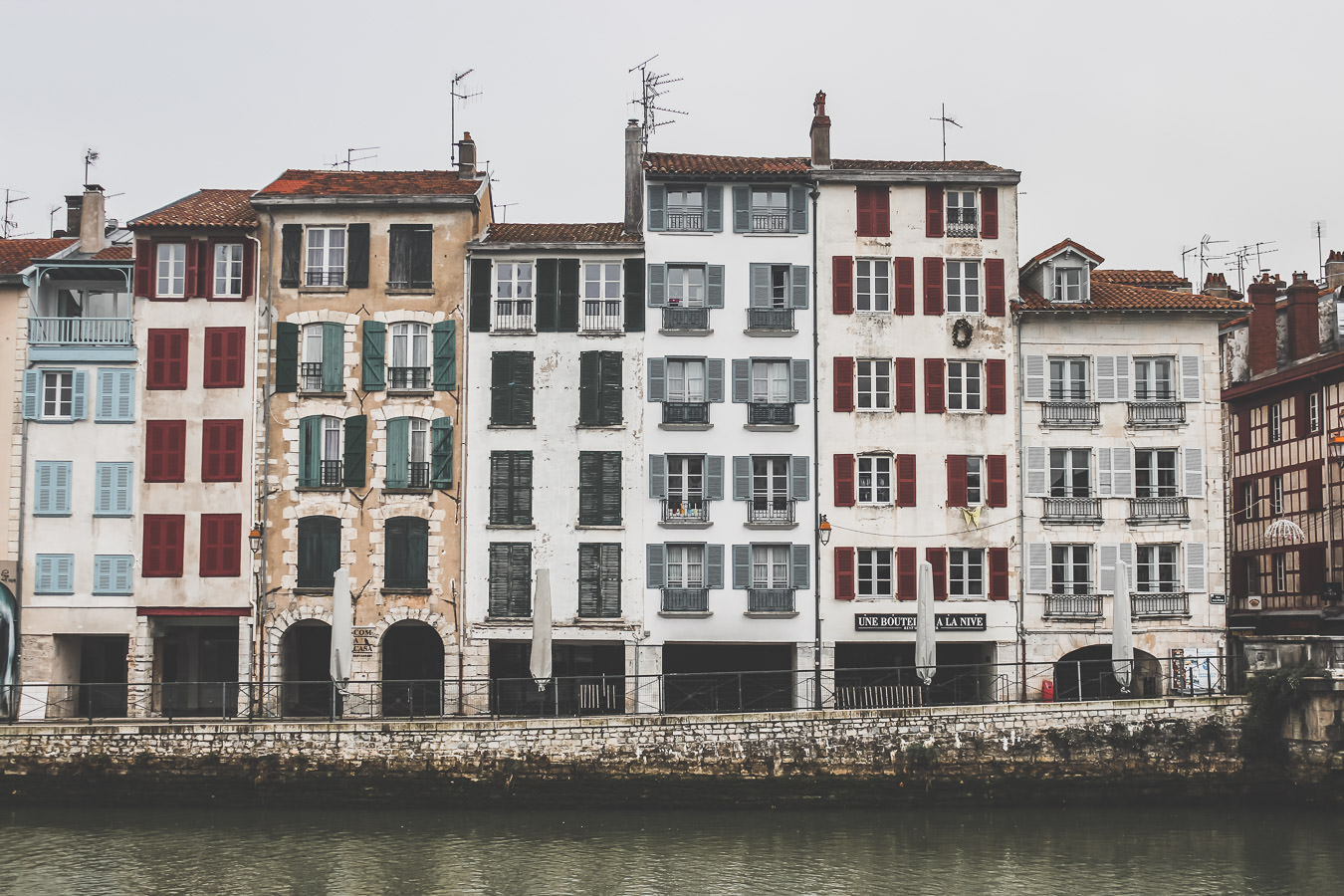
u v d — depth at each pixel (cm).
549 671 3659
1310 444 4875
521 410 4300
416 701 4259
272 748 3553
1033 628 4303
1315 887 2911
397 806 3534
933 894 2862
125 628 4206
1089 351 4422
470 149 4616
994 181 4453
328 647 4444
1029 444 4378
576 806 3547
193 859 3103
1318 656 3616
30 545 4231
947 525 4334
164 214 4397
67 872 2995
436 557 4241
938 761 3606
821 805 3566
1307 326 5094
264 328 4297
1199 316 4419
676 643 4275
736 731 3575
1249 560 5297
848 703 4219
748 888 2900
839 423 4362
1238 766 3678
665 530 4281
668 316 4353
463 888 2900
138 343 4294
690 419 4334
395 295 4322
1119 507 4369
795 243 4425
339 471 4266
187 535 4234
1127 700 3688
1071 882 2956
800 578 4291
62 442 4266
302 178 4534
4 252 4503
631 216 4528
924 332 4412
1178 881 2959
